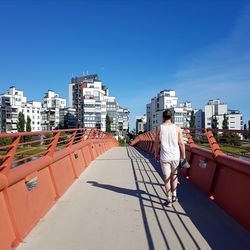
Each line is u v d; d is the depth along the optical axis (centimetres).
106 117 13712
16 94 15225
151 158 2022
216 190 805
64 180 962
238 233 577
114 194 895
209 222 640
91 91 15262
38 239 553
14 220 538
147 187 995
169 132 761
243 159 686
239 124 13750
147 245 525
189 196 862
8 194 544
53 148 850
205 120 14512
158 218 670
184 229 600
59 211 724
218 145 827
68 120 16500
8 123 14312
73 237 562
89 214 700
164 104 14700
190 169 1113
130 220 657
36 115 15688
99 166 1541
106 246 522
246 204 610
